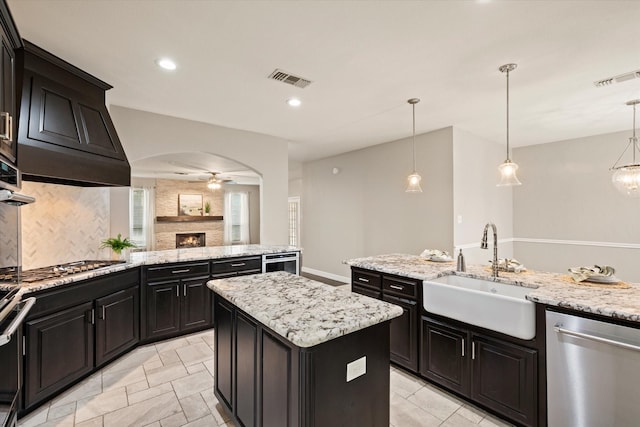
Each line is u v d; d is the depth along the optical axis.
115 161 2.80
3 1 1.50
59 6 1.80
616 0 1.75
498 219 5.38
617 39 2.15
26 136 2.10
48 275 2.41
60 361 2.28
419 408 2.17
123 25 2.00
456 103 3.42
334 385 1.36
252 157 4.54
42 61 2.30
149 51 2.31
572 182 5.18
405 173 4.93
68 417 2.06
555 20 1.94
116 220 3.30
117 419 2.05
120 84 2.87
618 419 1.57
